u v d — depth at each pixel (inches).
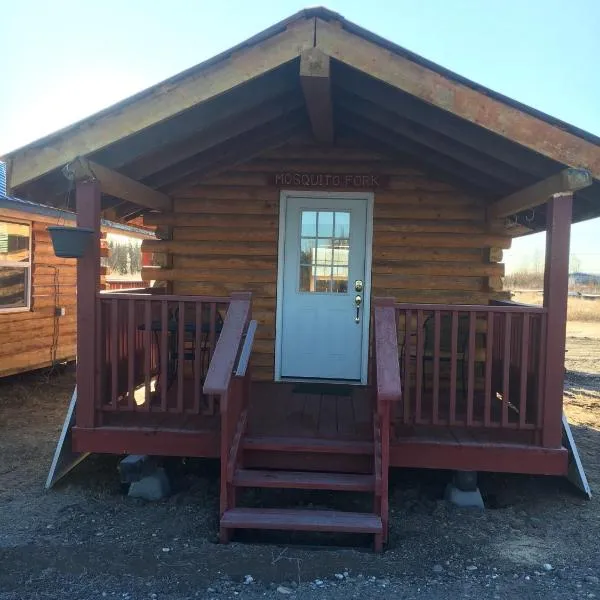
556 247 177.9
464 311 180.1
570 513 185.9
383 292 256.1
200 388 187.6
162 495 193.2
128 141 194.4
